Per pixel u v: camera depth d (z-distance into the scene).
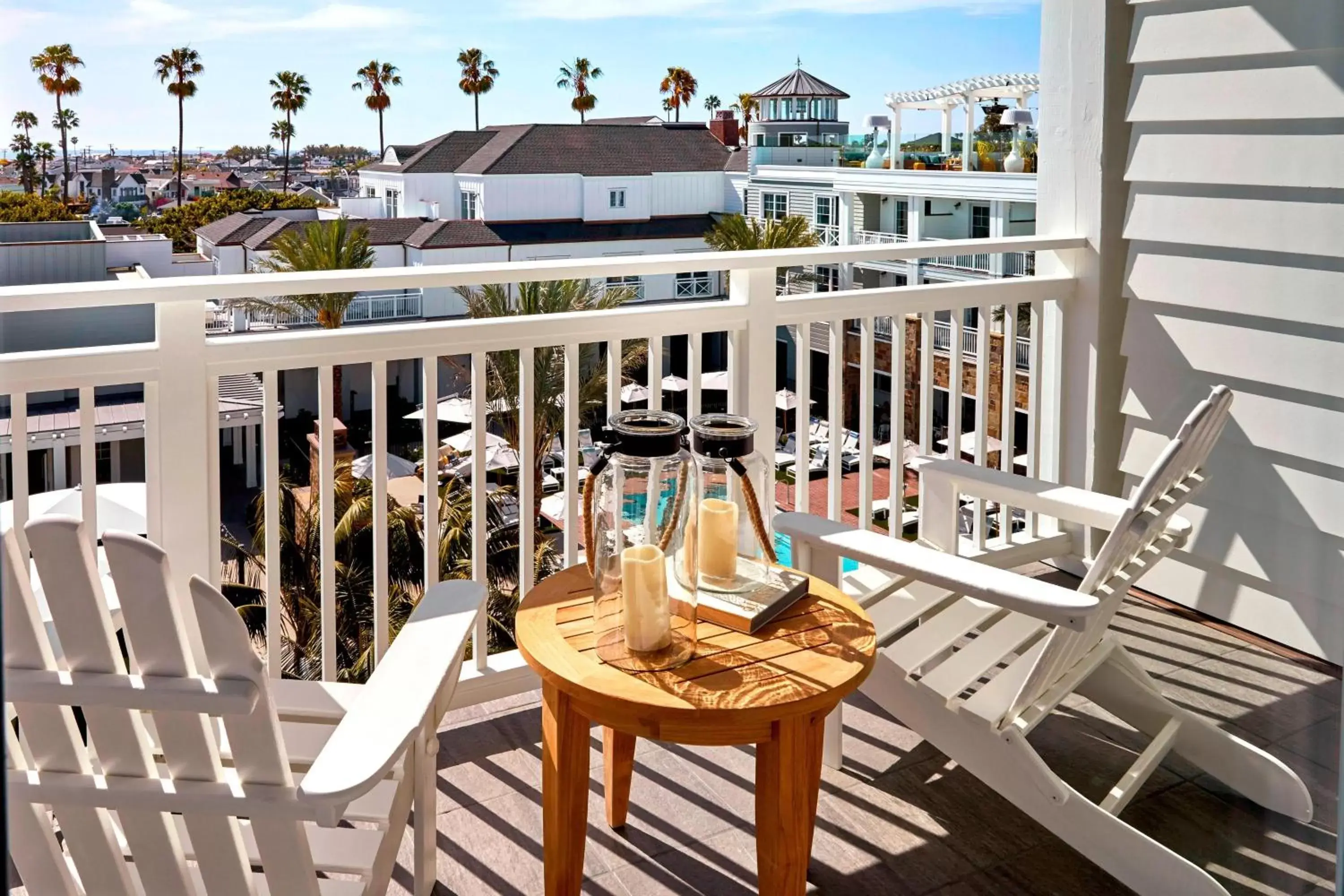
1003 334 3.13
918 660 2.03
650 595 1.55
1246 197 1.29
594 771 2.19
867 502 2.97
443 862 1.90
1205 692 1.64
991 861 1.92
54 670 1.24
